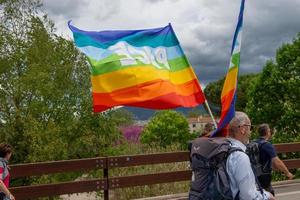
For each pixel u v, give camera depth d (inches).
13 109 903.7
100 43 321.1
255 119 1318.9
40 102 905.5
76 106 977.5
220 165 157.4
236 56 174.9
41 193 364.2
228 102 171.2
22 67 960.3
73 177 804.6
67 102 968.9
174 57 330.6
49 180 809.5
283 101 1278.3
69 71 968.3
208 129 296.4
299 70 1272.1
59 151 879.7
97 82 315.0
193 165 164.6
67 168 372.2
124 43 325.1
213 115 304.0
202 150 161.8
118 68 315.9
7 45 936.9
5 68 928.3
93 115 976.3
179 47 330.6
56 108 949.8
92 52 318.0
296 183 486.9
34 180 808.3
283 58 1288.1
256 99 1331.2
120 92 315.0
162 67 324.8
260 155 254.7
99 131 986.7
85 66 986.1
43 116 942.4
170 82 322.7
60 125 949.2
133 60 320.2
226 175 155.6
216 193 156.8
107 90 314.2
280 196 422.3
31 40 958.4
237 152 155.9
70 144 975.0
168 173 423.5
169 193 509.0
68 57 979.3
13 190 353.7
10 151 301.3
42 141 873.5
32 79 889.5
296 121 1239.5
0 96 906.7
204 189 159.3
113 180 396.2
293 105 1248.8
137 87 315.9
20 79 895.1
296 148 496.1
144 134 3154.5
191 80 326.3
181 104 319.6
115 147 968.9
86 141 967.6
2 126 898.1
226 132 170.2
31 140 863.1
